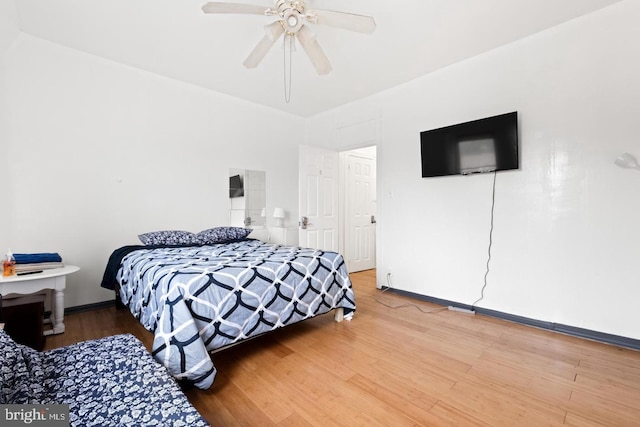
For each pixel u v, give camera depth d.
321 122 4.68
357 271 5.04
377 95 3.87
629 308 2.15
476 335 2.37
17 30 2.50
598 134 2.27
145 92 3.27
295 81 3.54
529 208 2.60
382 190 3.80
